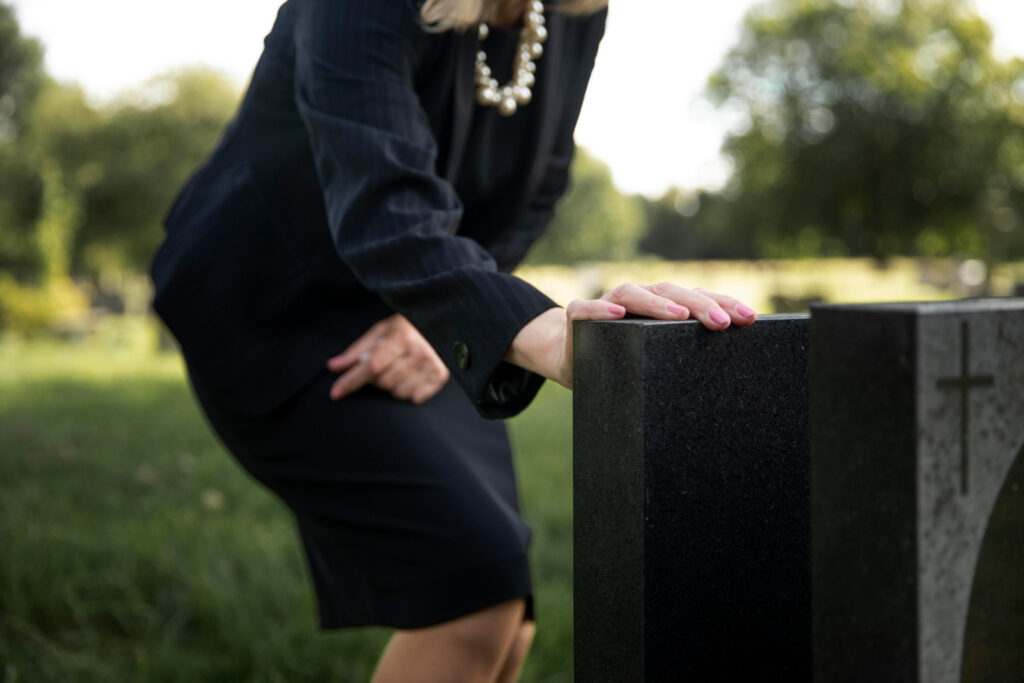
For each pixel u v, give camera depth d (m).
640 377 0.84
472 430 1.50
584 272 41.16
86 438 4.81
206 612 2.46
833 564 0.72
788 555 0.91
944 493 0.67
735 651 0.89
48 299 16.03
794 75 26.98
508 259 1.58
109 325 16.55
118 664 2.25
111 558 2.82
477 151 1.39
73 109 33.41
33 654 2.16
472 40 1.29
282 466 1.43
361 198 1.13
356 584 1.46
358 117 1.17
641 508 0.84
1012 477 0.71
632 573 0.86
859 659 0.71
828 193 26.50
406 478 1.36
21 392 6.99
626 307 0.90
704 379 0.86
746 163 27.59
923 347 0.66
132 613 2.47
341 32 1.19
